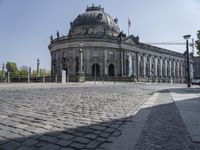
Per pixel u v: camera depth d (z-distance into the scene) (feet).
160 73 383.45
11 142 17.02
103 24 319.27
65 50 298.35
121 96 55.36
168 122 24.53
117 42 305.73
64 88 87.86
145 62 353.51
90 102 40.91
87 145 16.69
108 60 298.97
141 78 301.43
